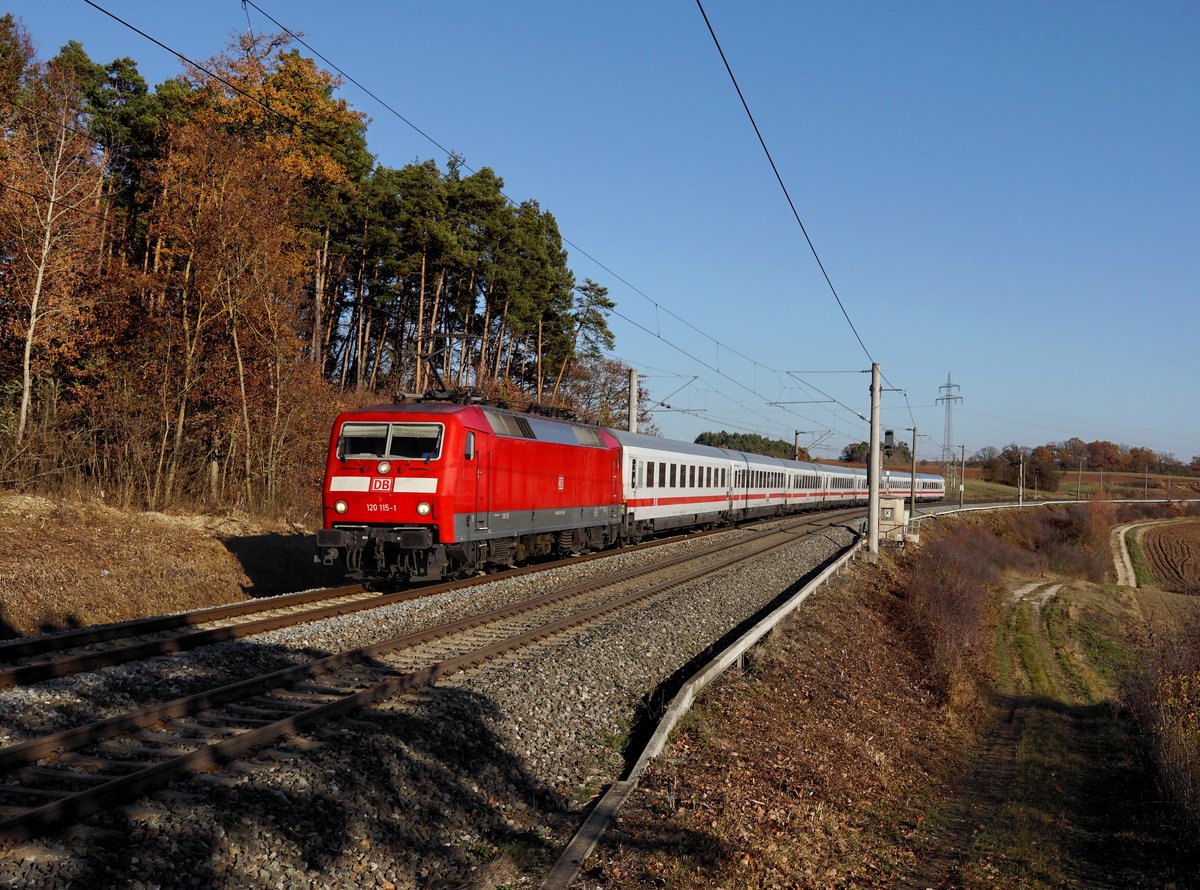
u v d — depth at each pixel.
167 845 5.63
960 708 19.56
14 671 9.06
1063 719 21.31
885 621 23.89
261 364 28.86
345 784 6.93
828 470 58.06
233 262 26.86
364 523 16.14
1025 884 9.65
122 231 34.47
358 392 35.62
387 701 9.02
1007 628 35.50
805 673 14.68
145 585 16.95
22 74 25.45
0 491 19.59
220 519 23.42
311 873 5.84
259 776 6.71
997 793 14.09
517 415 19.56
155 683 9.52
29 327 22.50
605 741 9.59
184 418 27.09
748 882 6.90
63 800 5.75
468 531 16.64
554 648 12.02
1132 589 52.00
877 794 11.51
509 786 8.02
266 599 14.48
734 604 18.41
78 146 24.55
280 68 31.55
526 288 45.25
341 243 39.69
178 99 32.69
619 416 61.22
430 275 44.69
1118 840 12.14
